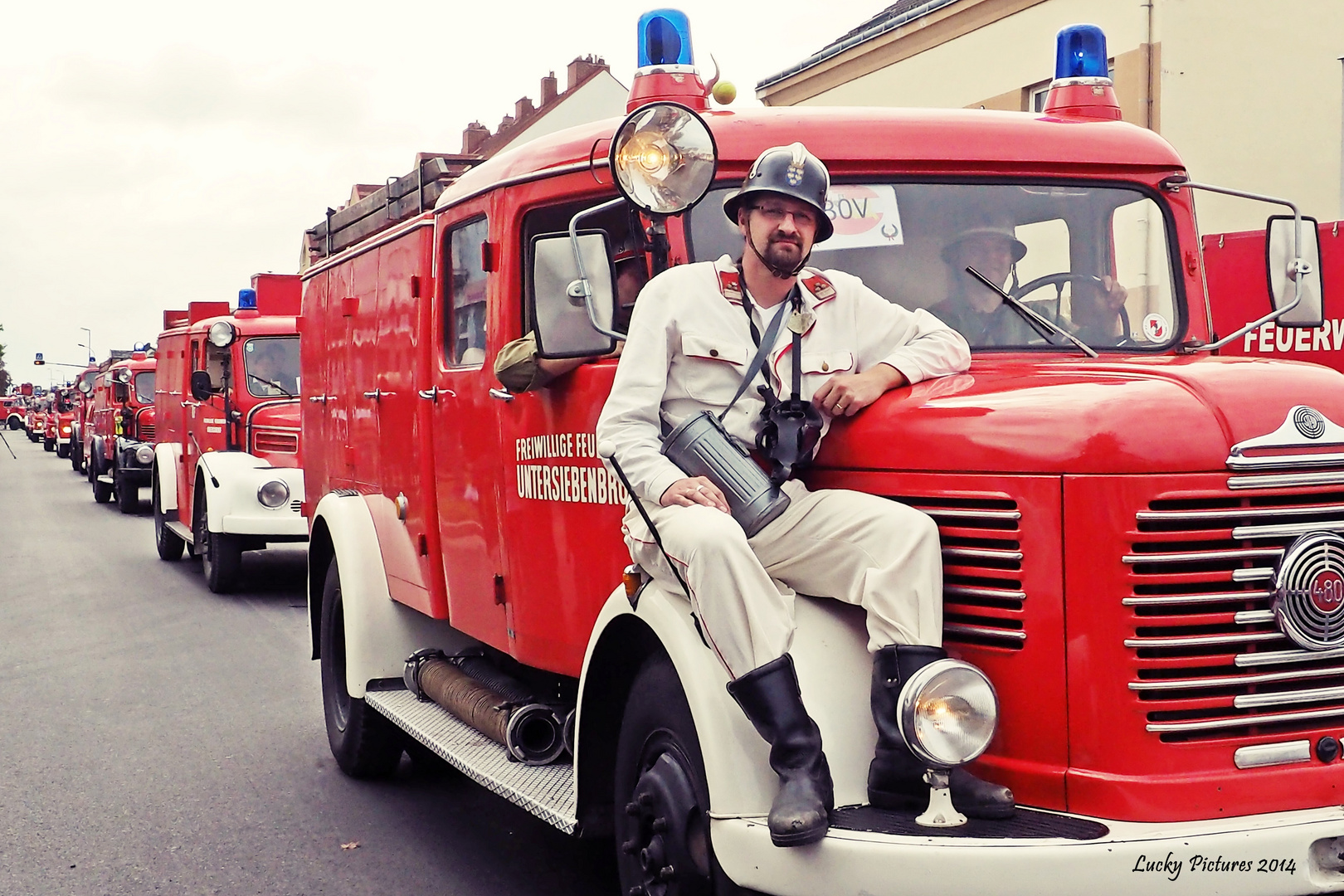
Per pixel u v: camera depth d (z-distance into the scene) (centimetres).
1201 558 293
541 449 433
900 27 1648
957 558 312
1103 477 295
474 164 557
